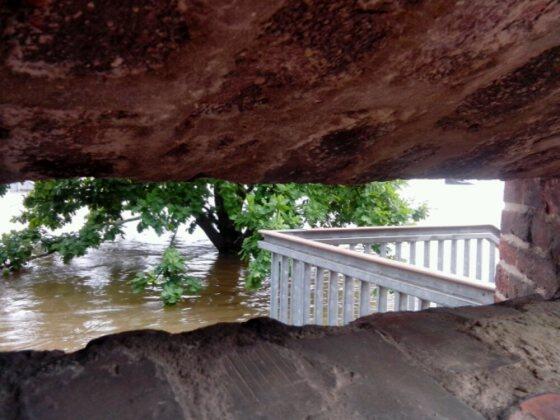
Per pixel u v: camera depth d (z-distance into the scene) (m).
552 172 1.53
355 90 0.77
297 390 0.93
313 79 0.72
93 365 0.92
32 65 0.57
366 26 0.62
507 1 0.63
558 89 0.89
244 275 6.50
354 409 0.89
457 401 0.94
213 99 0.73
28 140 0.75
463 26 0.66
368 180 1.35
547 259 1.67
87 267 6.98
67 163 0.87
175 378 0.92
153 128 0.77
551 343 1.21
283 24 0.59
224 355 1.02
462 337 1.22
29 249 6.46
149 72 0.62
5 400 0.81
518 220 1.83
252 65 0.66
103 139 0.78
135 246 8.42
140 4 0.52
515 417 0.90
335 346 1.12
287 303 3.92
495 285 2.02
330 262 3.26
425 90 0.82
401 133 1.01
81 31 0.53
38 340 4.33
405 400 0.93
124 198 6.04
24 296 5.62
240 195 6.04
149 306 5.31
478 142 1.14
